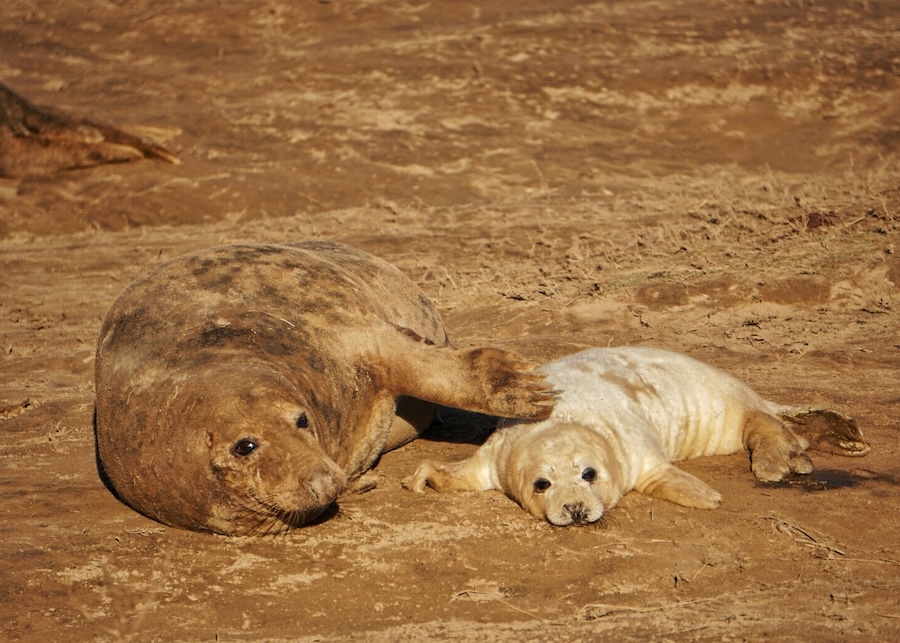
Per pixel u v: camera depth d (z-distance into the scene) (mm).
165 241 52094
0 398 33156
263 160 60688
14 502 24156
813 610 17875
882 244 37281
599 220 47250
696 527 21219
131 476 22062
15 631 18250
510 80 69250
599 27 76375
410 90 68938
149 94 72438
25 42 82125
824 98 66438
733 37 75062
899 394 28062
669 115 65562
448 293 39719
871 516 21297
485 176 57406
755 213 43156
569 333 34688
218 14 83125
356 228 49969
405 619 18422
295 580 19922
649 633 17281
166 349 22719
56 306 44312
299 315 24203
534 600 18844
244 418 20422
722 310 35250
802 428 25266
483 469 24125
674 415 24969
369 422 24641
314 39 79188
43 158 60031
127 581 20031
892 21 76688
